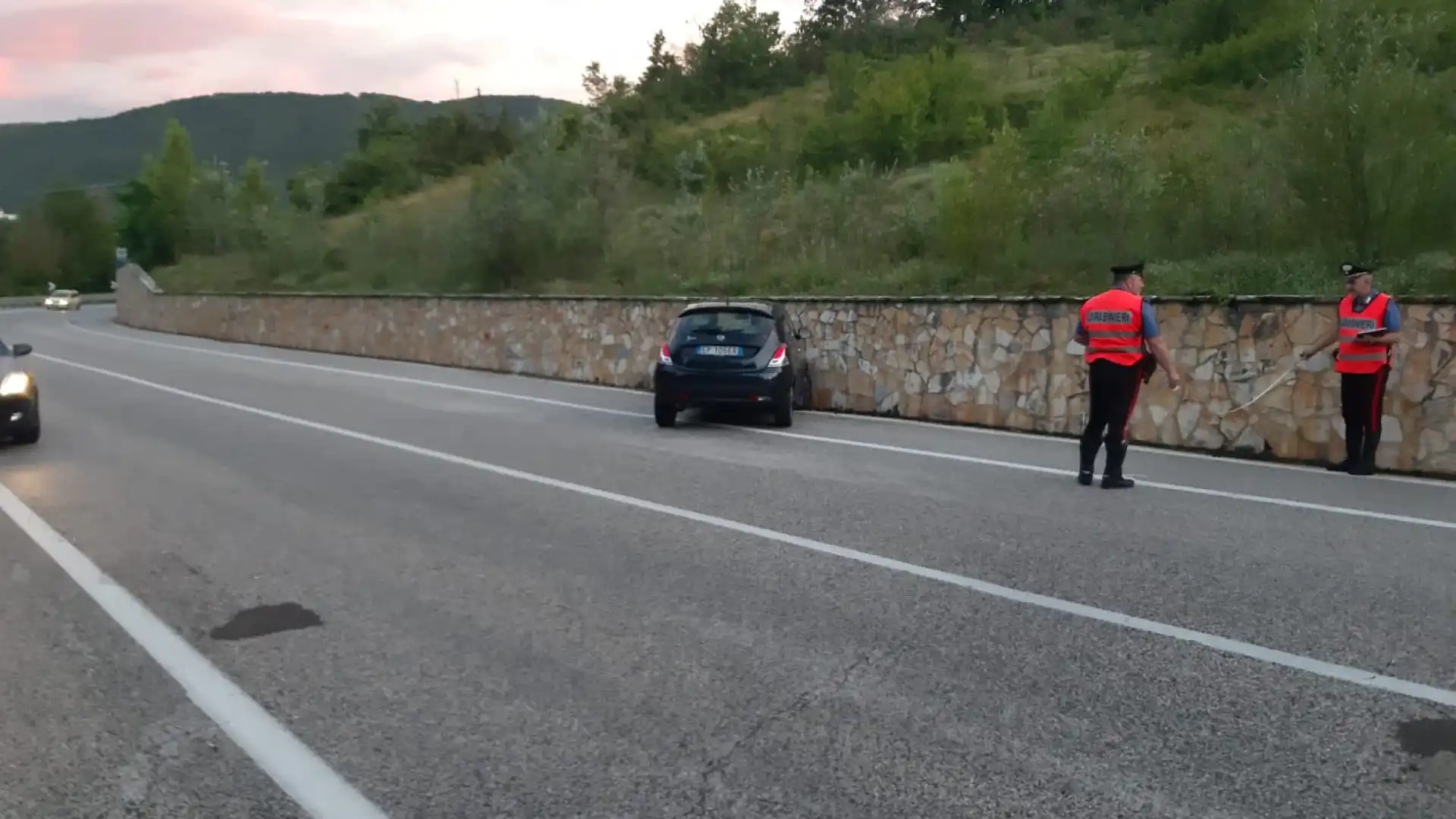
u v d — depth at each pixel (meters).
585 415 17.20
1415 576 7.45
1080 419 14.87
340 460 12.70
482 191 34.59
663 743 5.00
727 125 51.56
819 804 4.41
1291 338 12.83
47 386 21.98
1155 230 19.41
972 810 4.32
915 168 36.94
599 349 23.00
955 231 20.98
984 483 11.08
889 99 39.56
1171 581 7.38
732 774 4.68
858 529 9.02
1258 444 13.02
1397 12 22.70
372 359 30.53
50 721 5.38
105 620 6.94
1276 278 15.59
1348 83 16.02
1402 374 11.85
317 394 20.27
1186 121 30.67
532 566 7.98
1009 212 20.88
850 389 17.92
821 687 5.61
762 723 5.19
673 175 41.97
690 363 15.45
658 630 6.54
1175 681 5.60
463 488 10.94
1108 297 10.74
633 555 8.26
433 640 6.43
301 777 4.74
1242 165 19.44
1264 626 6.42
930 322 16.73
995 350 15.88
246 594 7.45
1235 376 13.27
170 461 12.84
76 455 13.39
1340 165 15.77
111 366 27.42
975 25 62.00
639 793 4.53
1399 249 15.78
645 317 21.83
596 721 5.25
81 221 98.00
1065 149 25.53
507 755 4.91
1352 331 11.53
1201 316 13.59
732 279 24.66
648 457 12.84
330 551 8.54
